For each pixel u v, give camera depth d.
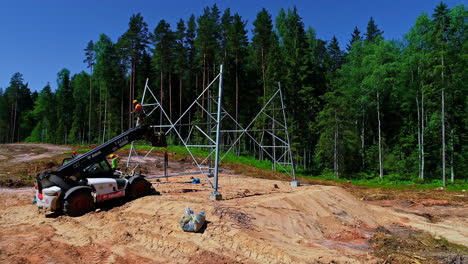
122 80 51.88
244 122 45.84
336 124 36.22
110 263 6.53
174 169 28.00
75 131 62.22
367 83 37.00
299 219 9.99
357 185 28.20
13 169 23.41
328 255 7.11
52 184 10.19
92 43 54.19
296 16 44.72
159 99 51.47
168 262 6.57
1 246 7.54
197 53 47.69
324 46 56.25
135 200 10.80
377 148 39.34
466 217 14.34
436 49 27.69
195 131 41.25
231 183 17.22
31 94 93.06
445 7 26.72
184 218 7.97
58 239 8.09
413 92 36.12
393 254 7.98
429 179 33.50
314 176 34.84
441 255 8.48
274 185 15.59
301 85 41.28
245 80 46.69
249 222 8.39
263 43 41.75
